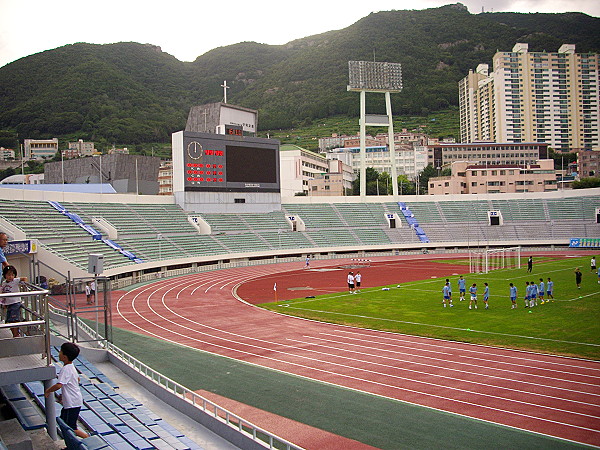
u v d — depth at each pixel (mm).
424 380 23422
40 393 18281
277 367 26141
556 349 27562
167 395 20906
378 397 21406
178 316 40750
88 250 60281
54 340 26500
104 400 19656
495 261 76562
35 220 60500
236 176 86750
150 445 15500
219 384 23438
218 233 82500
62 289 48250
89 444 12469
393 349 28984
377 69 104375
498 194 108688
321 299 47281
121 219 74125
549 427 17906
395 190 108062
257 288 56344
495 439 17031
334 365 26234
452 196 108688
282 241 88188
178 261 71125
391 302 44219
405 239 98188
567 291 45438
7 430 14164
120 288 56906
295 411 20031
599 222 98500
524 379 23016
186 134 82125
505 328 32719
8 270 16625
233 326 36656
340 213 101688
